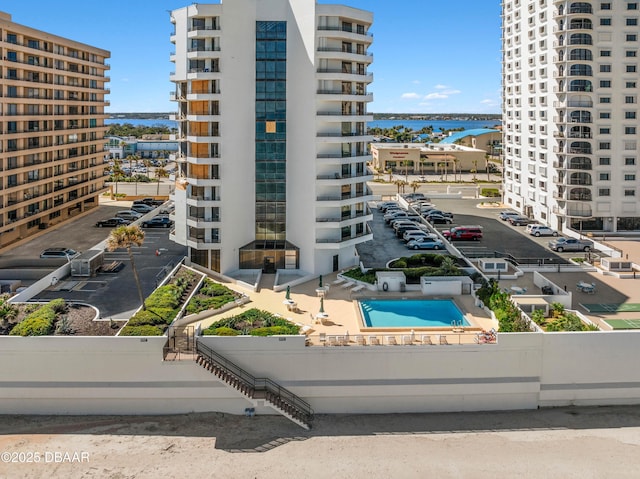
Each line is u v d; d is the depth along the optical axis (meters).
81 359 36.41
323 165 53.75
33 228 78.62
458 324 43.12
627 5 79.75
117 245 43.41
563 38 82.25
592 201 82.25
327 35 51.78
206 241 53.97
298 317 44.16
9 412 37.16
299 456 32.69
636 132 81.50
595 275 59.56
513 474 31.11
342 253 57.44
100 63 95.56
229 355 36.81
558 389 37.84
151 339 36.09
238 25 51.78
